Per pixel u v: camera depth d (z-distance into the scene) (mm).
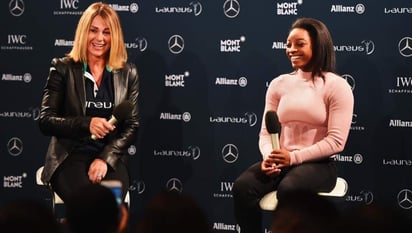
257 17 5652
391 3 5445
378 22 5477
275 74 5656
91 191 2518
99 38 4934
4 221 2162
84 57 4941
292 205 2387
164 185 5891
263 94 5695
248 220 4684
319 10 5555
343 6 5512
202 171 5840
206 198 5852
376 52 5496
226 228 5848
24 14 5965
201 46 5754
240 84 5723
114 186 3312
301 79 4797
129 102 4730
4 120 6059
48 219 2203
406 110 5492
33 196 6066
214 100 5773
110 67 4977
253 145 5742
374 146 5555
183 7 5754
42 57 5973
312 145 4660
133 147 5910
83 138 4852
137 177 5918
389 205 2170
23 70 6004
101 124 4648
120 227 2613
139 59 5848
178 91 5816
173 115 5836
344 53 5543
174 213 2199
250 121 5734
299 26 4773
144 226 2211
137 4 5820
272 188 4660
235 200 4664
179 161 5867
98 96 4922
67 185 4664
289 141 4781
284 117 4789
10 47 6004
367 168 5582
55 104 4879
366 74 5523
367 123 5551
